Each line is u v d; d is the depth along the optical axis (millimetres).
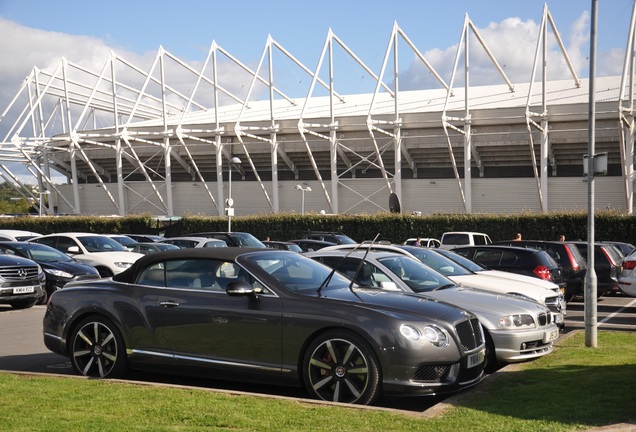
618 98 49906
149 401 6691
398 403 7633
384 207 56000
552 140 49812
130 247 24500
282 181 59719
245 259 7938
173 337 7930
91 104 69188
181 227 47906
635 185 49031
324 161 58156
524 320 9492
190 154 58000
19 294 16656
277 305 7430
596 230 36938
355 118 53344
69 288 8820
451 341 7160
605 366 9039
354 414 6281
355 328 7016
